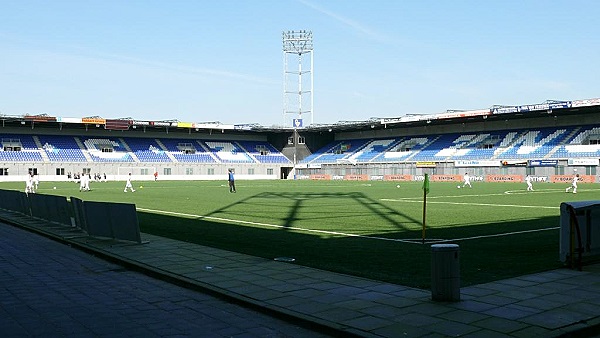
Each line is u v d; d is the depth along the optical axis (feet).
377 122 280.72
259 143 340.39
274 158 327.88
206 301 27.78
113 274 35.37
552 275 31.83
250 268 35.06
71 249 46.60
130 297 28.76
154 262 37.55
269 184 218.79
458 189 163.43
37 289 30.78
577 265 34.24
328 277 31.94
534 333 20.72
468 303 25.32
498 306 24.76
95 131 294.05
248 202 106.11
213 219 71.10
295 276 32.30
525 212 79.41
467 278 31.01
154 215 77.25
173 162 290.76
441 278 25.64
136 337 21.71
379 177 284.82
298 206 94.79
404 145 293.02
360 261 37.58
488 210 83.51
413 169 270.26
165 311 25.82
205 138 325.83
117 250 43.21
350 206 94.48
